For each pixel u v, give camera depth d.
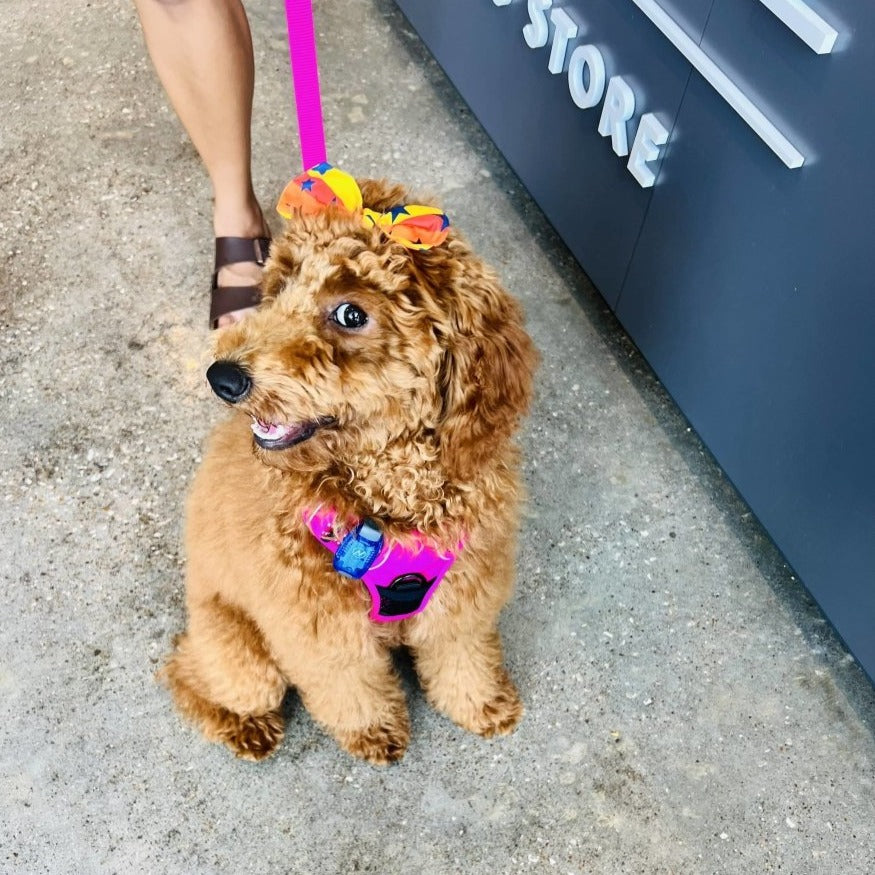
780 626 0.86
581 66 0.92
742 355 0.83
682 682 0.83
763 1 0.67
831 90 0.66
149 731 0.79
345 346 0.57
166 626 0.85
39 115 1.22
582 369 1.02
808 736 0.80
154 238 1.10
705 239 0.83
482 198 1.16
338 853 0.74
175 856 0.74
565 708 0.81
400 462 0.61
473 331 0.58
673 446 0.97
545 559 0.89
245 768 0.78
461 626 0.70
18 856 0.74
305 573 0.63
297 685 0.74
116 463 0.94
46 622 0.85
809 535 0.81
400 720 0.79
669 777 0.78
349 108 1.23
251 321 0.59
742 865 0.74
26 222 1.11
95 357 1.01
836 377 0.73
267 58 1.29
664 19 0.78
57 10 1.35
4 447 0.94
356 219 0.57
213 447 0.71
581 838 0.75
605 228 0.98
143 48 1.30
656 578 0.89
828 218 0.70
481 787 0.77
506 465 0.66
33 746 0.78
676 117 0.82
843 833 0.76
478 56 1.12
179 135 1.20
